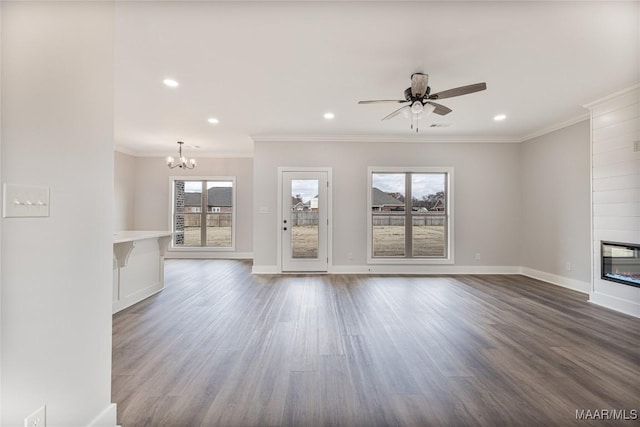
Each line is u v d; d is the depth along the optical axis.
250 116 4.49
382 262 5.74
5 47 1.05
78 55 1.37
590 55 2.73
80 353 1.38
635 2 2.02
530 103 3.93
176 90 3.52
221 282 5.02
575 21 2.24
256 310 3.58
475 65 2.91
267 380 2.08
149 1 2.01
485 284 4.92
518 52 2.68
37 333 1.16
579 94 3.63
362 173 5.75
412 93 3.06
